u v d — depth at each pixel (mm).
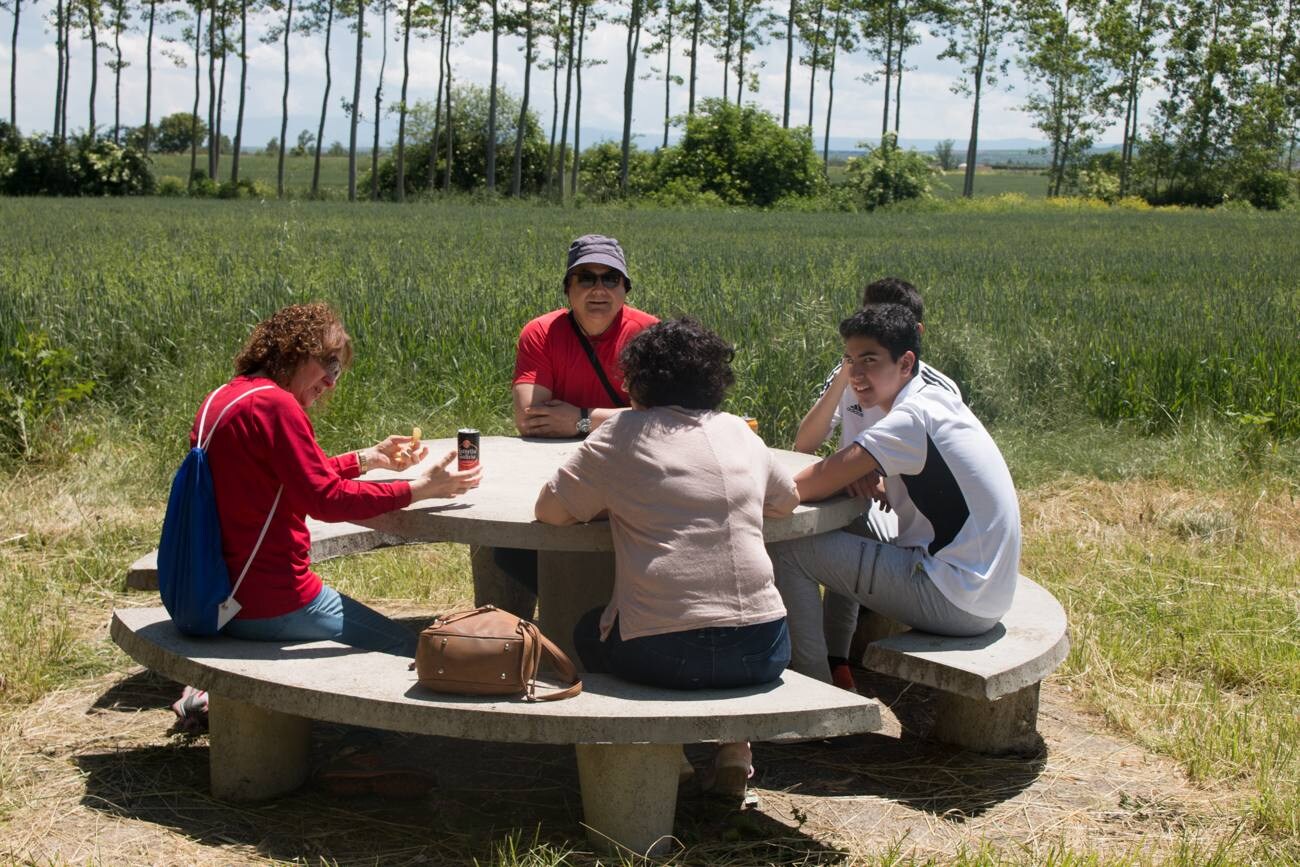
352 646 3715
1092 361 9820
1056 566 6297
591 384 5176
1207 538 6824
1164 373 9523
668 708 3207
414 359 9422
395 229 27359
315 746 4176
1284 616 5445
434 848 3398
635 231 29938
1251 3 76438
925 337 9938
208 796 3691
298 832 3471
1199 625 5352
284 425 3492
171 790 3719
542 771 4012
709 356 3557
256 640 3670
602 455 3480
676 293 12180
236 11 64750
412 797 3717
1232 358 9633
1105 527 7102
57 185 62531
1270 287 16750
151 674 4727
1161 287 16375
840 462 4008
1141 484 7965
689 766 3840
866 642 5207
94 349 8859
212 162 65875
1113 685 4742
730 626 3365
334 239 22656
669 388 3539
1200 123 74625
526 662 3246
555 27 63000
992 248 24797
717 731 3158
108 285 11398
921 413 3982
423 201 59500
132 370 8859
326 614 3711
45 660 4699
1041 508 7492
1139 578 6062
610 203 59688
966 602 3971
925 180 63625
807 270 16719
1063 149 76938
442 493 3756
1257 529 6977
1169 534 6992
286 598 3633
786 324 9797
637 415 3535
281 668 3430
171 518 3580
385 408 8711
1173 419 9094
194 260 15805
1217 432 8539
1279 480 7844
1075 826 3643
